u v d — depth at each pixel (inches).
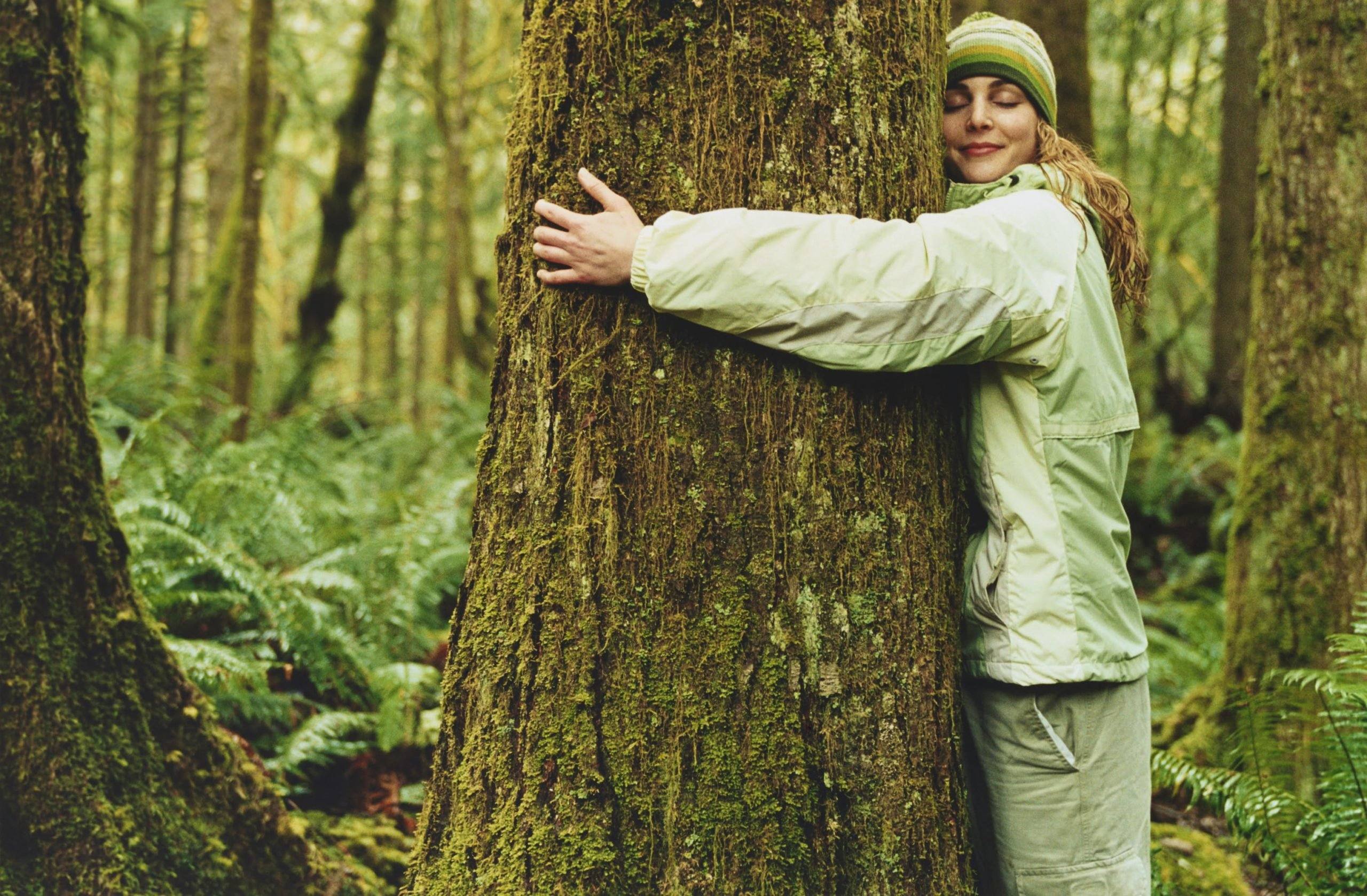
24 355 89.0
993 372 74.4
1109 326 76.5
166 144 666.8
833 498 70.8
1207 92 502.3
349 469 276.2
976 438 75.7
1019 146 84.0
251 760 114.2
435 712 144.3
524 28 75.8
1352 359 157.5
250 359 262.2
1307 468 159.0
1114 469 75.4
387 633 164.1
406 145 681.6
